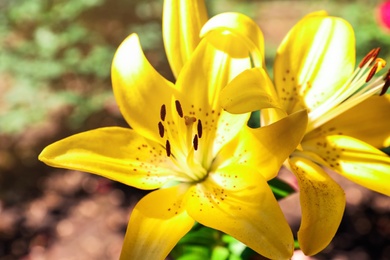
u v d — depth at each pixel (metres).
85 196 1.42
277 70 0.44
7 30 1.67
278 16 2.23
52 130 1.55
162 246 0.37
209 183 0.41
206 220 0.38
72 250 1.27
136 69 0.41
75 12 1.64
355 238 1.22
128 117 0.41
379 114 0.45
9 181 1.47
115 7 1.76
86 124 1.57
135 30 1.73
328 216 0.38
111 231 1.31
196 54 0.41
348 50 0.44
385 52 1.48
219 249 0.47
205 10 0.43
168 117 0.42
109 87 1.62
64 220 1.35
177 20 0.42
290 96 0.45
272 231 0.36
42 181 1.47
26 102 1.50
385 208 1.29
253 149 0.39
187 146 0.42
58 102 1.50
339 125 0.45
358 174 0.43
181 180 0.42
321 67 0.44
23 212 1.38
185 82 0.41
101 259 1.24
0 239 1.30
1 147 1.52
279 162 0.38
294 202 1.26
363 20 1.61
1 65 1.54
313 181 0.40
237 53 0.41
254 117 1.10
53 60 1.58
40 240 1.30
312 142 0.45
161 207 0.40
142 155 0.42
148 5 1.80
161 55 1.75
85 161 0.39
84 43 1.67
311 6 2.21
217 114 0.42
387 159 0.43
